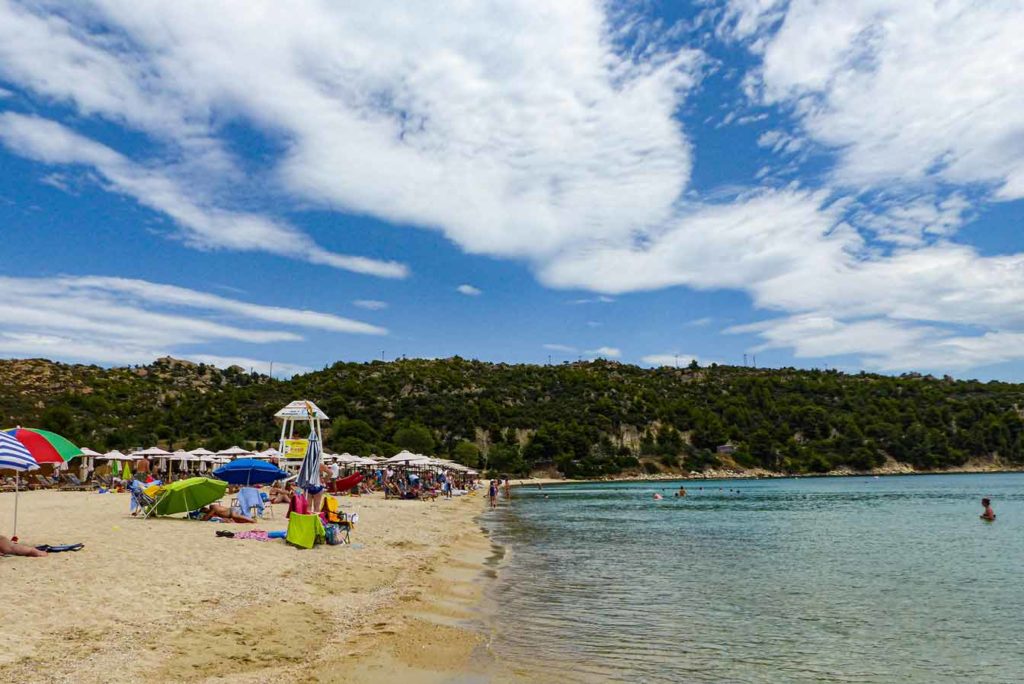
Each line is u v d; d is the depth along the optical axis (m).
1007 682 9.25
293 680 7.61
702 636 11.38
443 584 14.91
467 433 117.00
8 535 16.28
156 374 136.62
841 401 149.12
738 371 192.25
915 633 12.00
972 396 158.62
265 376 155.12
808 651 10.66
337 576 14.02
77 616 9.14
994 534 30.20
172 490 20.30
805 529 32.62
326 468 45.22
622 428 129.38
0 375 103.00
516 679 8.46
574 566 19.25
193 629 9.12
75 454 14.64
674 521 37.22
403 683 7.91
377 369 144.25
